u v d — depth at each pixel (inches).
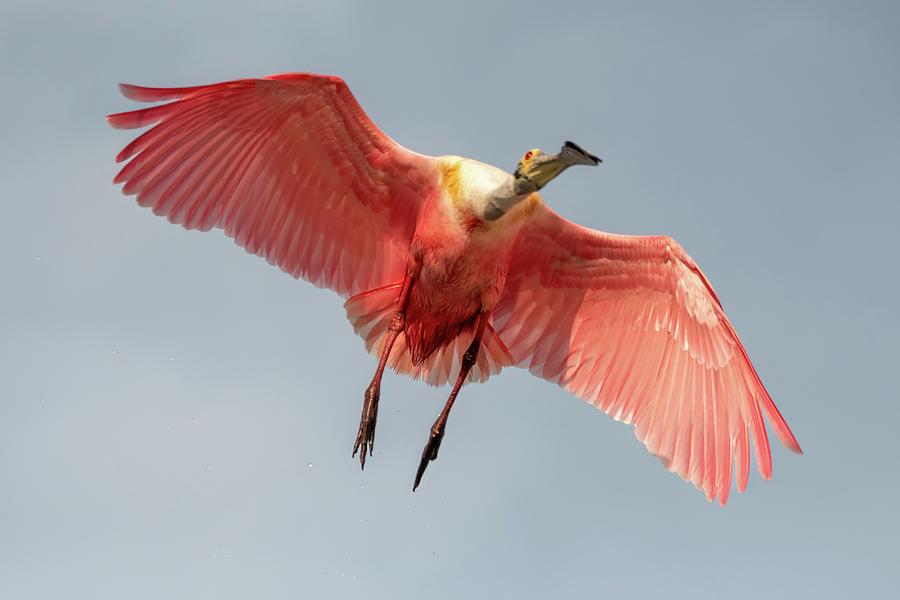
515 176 523.5
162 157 514.9
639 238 572.7
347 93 519.5
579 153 511.8
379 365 534.6
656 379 586.2
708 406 578.2
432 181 539.2
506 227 535.2
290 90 514.6
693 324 579.2
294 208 543.2
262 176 534.6
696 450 578.6
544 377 589.3
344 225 550.9
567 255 576.4
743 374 569.0
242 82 502.3
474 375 553.9
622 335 588.7
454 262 532.1
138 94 493.4
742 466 570.3
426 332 547.8
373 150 536.1
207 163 523.8
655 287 582.2
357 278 555.5
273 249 544.1
